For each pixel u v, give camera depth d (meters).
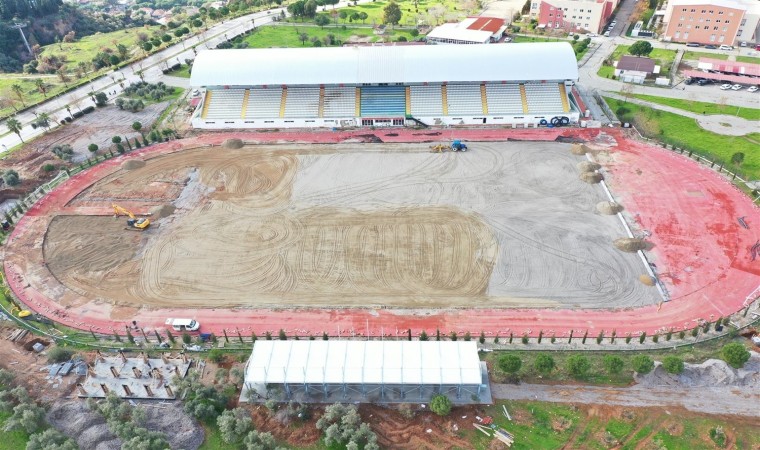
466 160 81.94
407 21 157.50
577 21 142.00
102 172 81.06
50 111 104.75
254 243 65.06
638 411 44.22
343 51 95.75
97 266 62.22
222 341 52.28
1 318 55.16
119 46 136.12
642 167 78.88
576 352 50.25
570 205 70.75
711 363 47.62
